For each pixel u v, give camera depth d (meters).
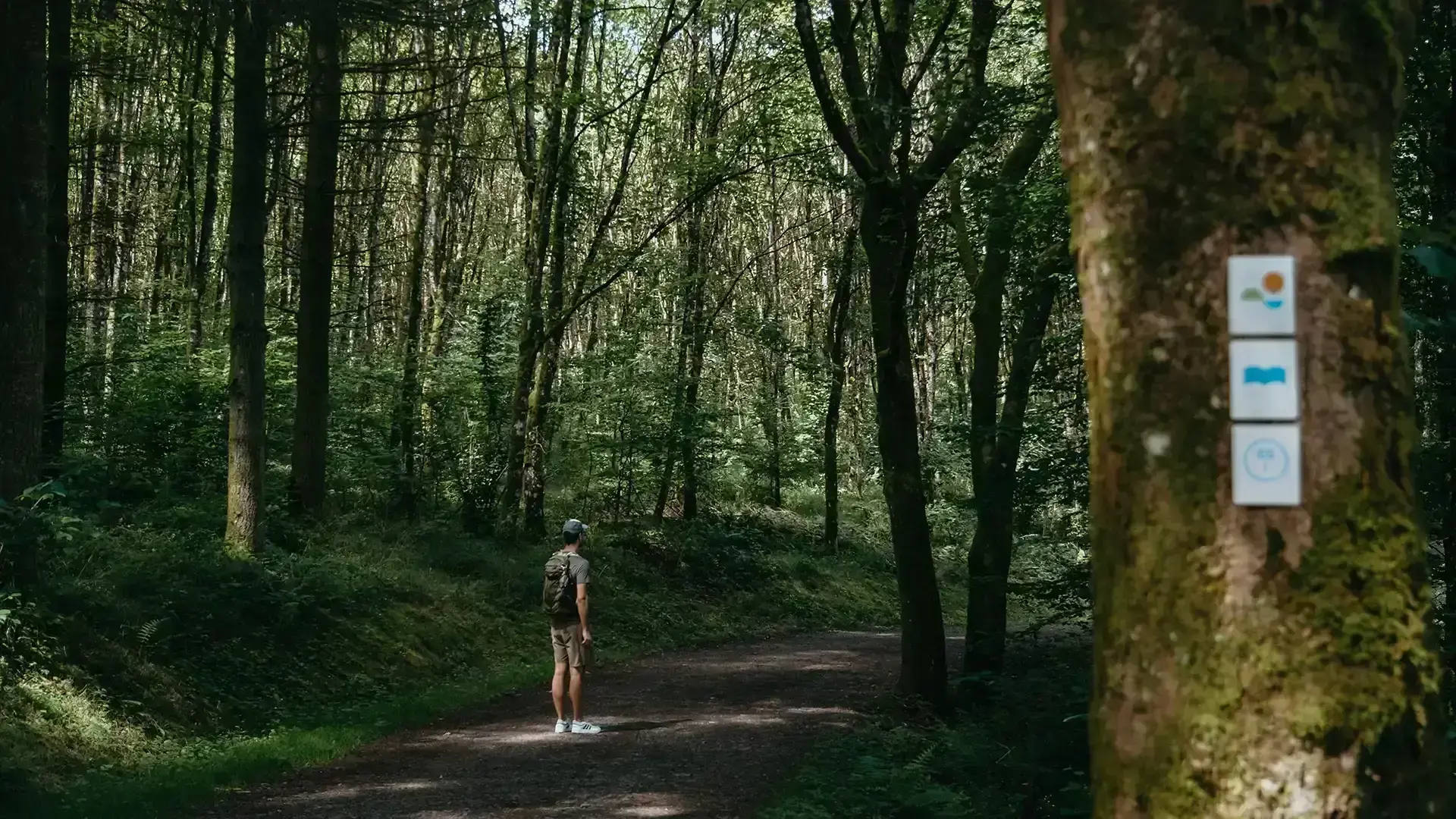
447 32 16.33
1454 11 5.81
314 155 18.14
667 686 14.85
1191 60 1.89
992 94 11.34
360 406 23.69
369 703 12.45
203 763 9.31
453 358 23.69
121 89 22.42
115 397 19.62
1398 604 1.84
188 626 11.85
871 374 38.25
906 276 12.05
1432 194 5.72
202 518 15.60
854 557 30.67
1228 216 1.87
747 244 36.62
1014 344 13.41
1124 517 1.95
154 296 25.70
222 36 15.12
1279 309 1.85
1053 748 7.11
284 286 29.47
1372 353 1.87
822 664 17.70
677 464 27.58
